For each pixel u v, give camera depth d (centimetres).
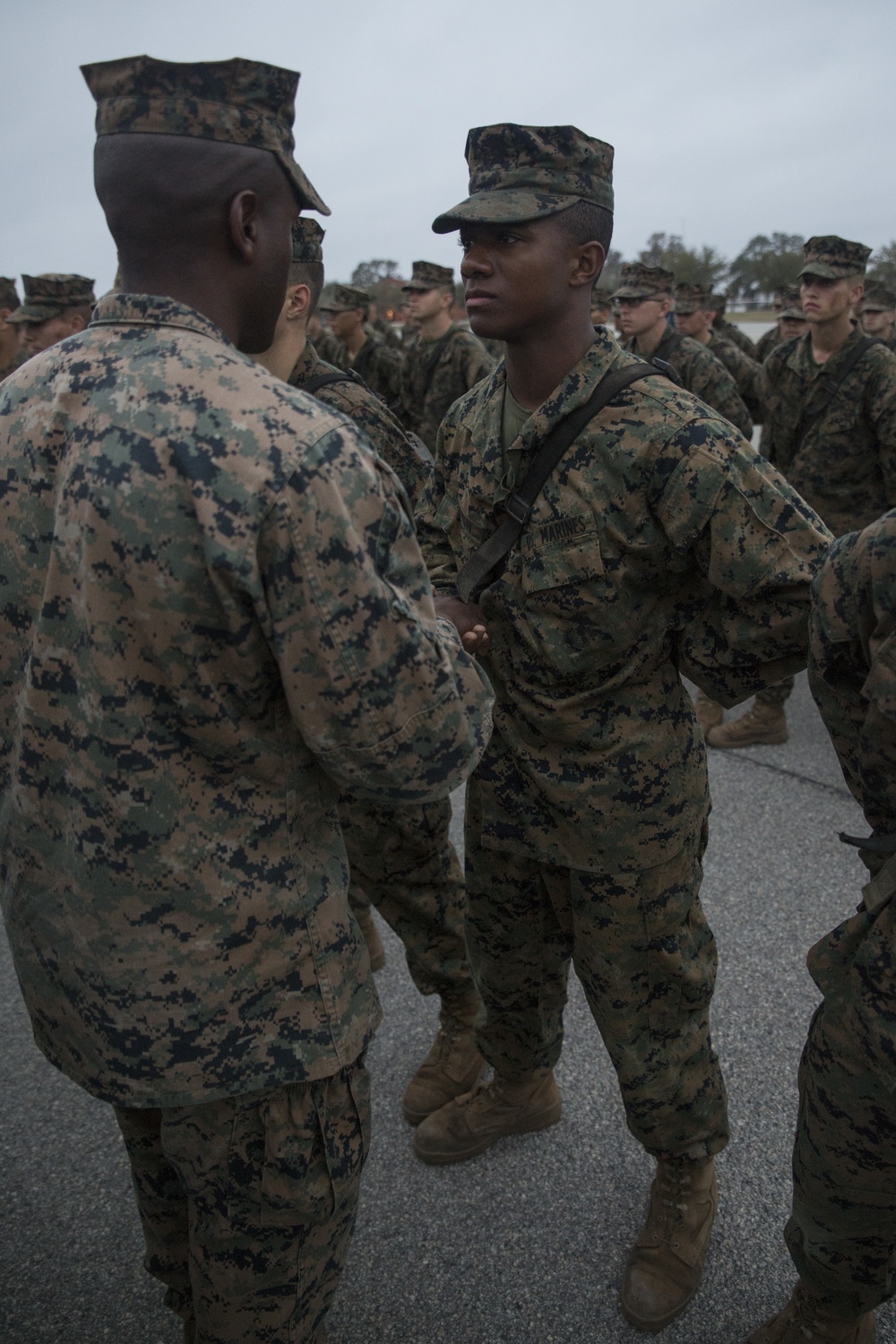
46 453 96
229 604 88
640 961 157
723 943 261
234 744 96
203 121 92
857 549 113
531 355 145
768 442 439
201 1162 109
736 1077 213
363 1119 117
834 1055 124
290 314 198
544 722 152
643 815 151
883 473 388
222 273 97
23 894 107
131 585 89
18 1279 174
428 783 102
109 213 96
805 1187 134
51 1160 201
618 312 458
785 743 389
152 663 92
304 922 106
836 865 299
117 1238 182
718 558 135
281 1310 117
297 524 87
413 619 96
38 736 100
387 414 210
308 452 88
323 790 108
